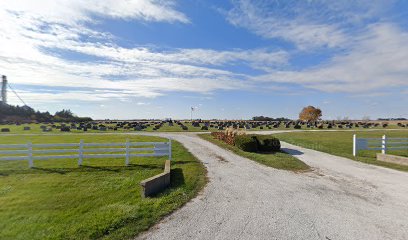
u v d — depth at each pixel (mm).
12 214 6691
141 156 14180
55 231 5613
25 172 11461
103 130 42844
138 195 8086
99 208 6934
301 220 6055
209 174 10734
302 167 12430
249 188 8766
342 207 6949
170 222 5957
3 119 77750
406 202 7402
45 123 66438
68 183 9625
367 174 11078
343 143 22094
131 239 5172
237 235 5285
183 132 37125
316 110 79938
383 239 5148
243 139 17109
